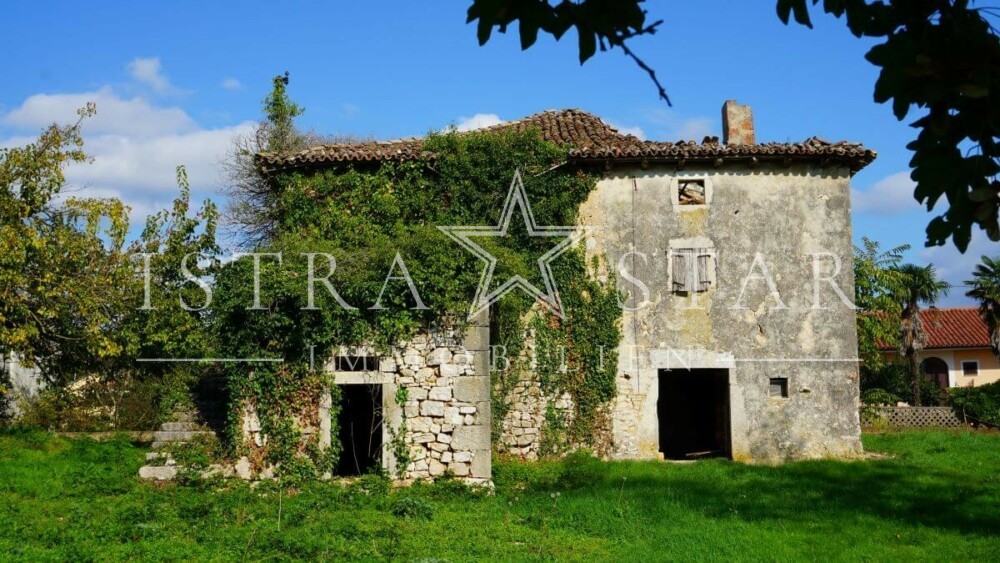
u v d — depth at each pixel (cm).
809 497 1388
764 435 1812
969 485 1498
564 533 1118
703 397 2145
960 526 1188
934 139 367
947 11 354
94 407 2152
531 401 1798
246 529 1079
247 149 3112
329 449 1413
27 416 1966
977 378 3862
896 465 1711
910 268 3441
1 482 1343
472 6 362
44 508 1209
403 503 1215
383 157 1798
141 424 2145
